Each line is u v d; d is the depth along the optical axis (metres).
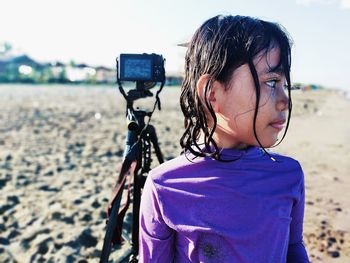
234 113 0.90
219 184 0.98
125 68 1.53
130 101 1.55
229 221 0.97
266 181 0.99
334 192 4.43
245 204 0.97
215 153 0.96
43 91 27.00
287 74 0.89
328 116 14.23
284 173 1.02
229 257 0.98
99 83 39.22
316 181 4.92
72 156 6.09
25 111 12.41
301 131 9.64
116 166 5.48
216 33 0.91
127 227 3.16
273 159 1.03
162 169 1.08
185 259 1.06
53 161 5.75
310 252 2.96
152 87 1.57
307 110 16.00
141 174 1.62
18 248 3.10
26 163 5.61
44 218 3.62
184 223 1.01
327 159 6.29
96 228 3.42
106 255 1.33
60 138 7.66
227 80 0.88
